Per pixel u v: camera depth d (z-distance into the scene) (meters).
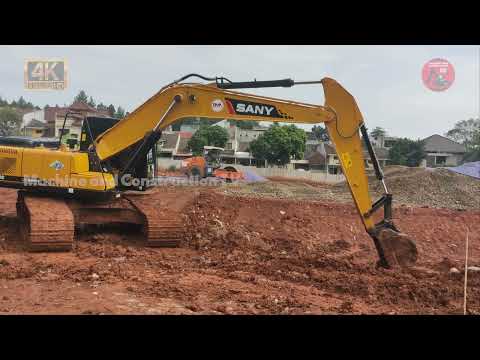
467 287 8.35
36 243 9.50
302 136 51.31
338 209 16.69
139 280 7.87
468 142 69.44
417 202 21.16
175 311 6.34
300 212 15.88
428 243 14.09
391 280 8.32
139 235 11.71
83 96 85.69
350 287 7.96
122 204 11.81
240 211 15.27
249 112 9.98
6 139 13.37
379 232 8.89
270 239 13.02
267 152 49.94
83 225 12.11
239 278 8.34
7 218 13.06
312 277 8.55
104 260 9.23
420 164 50.81
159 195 16.09
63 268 8.40
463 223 16.09
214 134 54.66
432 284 8.27
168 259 9.65
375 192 22.95
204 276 8.41
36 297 6.78
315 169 58.34
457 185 22.98
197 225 13.05
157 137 10.74
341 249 13.00
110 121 11.50
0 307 6.30
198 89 10.30
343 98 9.30
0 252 9.73
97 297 6.81
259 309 6.67
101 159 10.87
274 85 9.77
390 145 62.16
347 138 9.23
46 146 13.60
